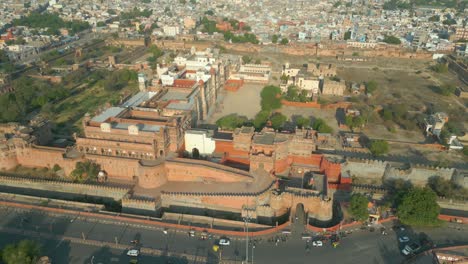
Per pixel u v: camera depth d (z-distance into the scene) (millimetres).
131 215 168250
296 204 172250
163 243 151125
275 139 199125
